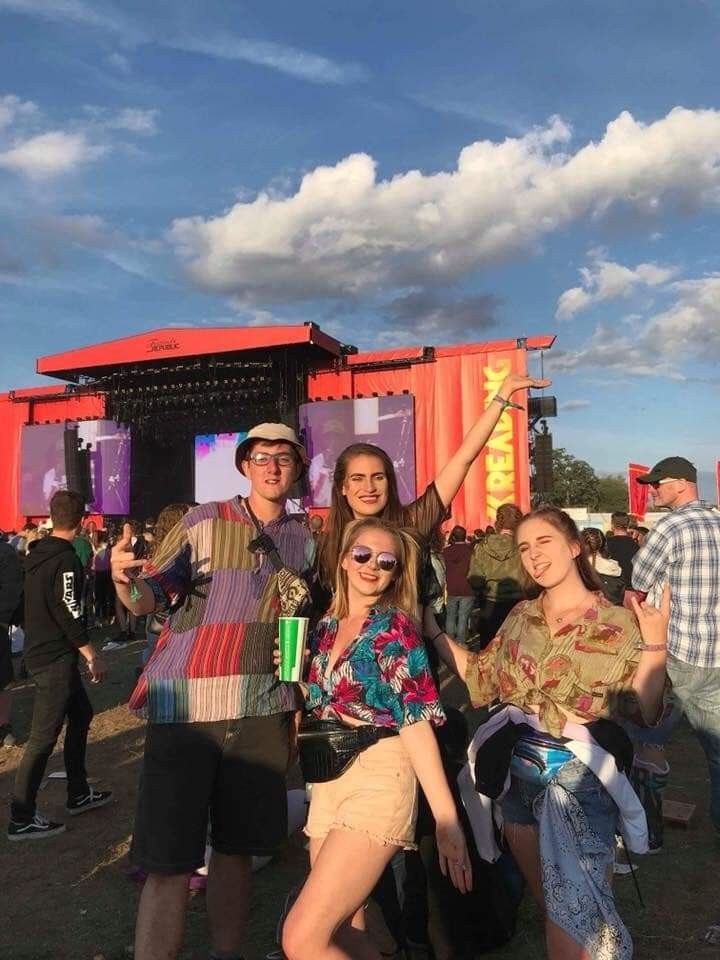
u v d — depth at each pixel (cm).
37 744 463
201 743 270
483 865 304
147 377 2398
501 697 268
